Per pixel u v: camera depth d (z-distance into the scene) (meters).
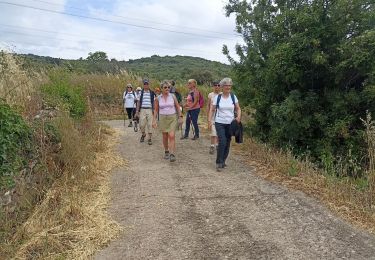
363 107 9.09
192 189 6.50
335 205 5.58
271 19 10.59
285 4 10.27
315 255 4.26
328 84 9.48
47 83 10.77
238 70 11.41
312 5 8.90
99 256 4.34
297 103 9.05
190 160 8.56
